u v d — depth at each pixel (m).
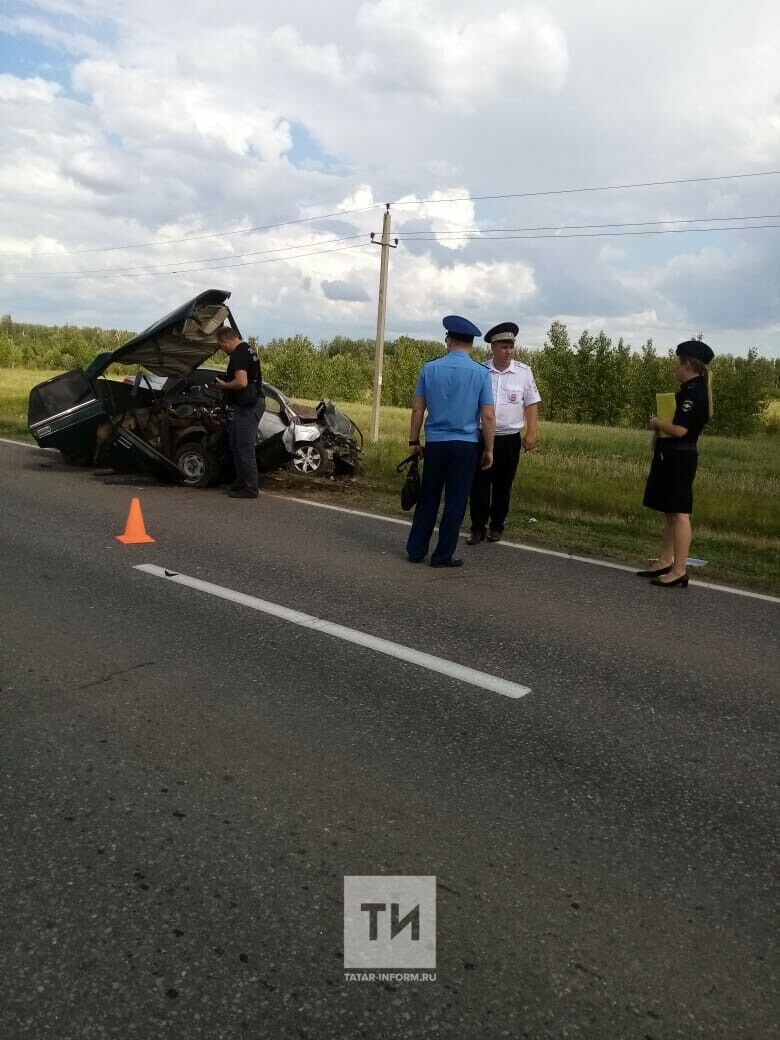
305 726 3.67
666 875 2.72
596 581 6.65
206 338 10.38
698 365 6.49
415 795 3.13
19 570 6.08
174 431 10.59
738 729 3.88
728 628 5.51
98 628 4.85
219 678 4.17
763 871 2.77
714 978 2.26
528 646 4.91
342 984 2.17
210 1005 2.09
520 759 3.47
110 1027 2.01
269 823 2.89
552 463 16.75
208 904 2.46
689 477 6.55
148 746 3.41
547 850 2.82
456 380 6.60
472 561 7.14
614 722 3.89
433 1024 2.06
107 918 2.38
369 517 8.97
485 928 2.42
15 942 2.27
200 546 7.14
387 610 5.49
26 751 3.33
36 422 11.27
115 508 8.80
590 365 61.41
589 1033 2.05
